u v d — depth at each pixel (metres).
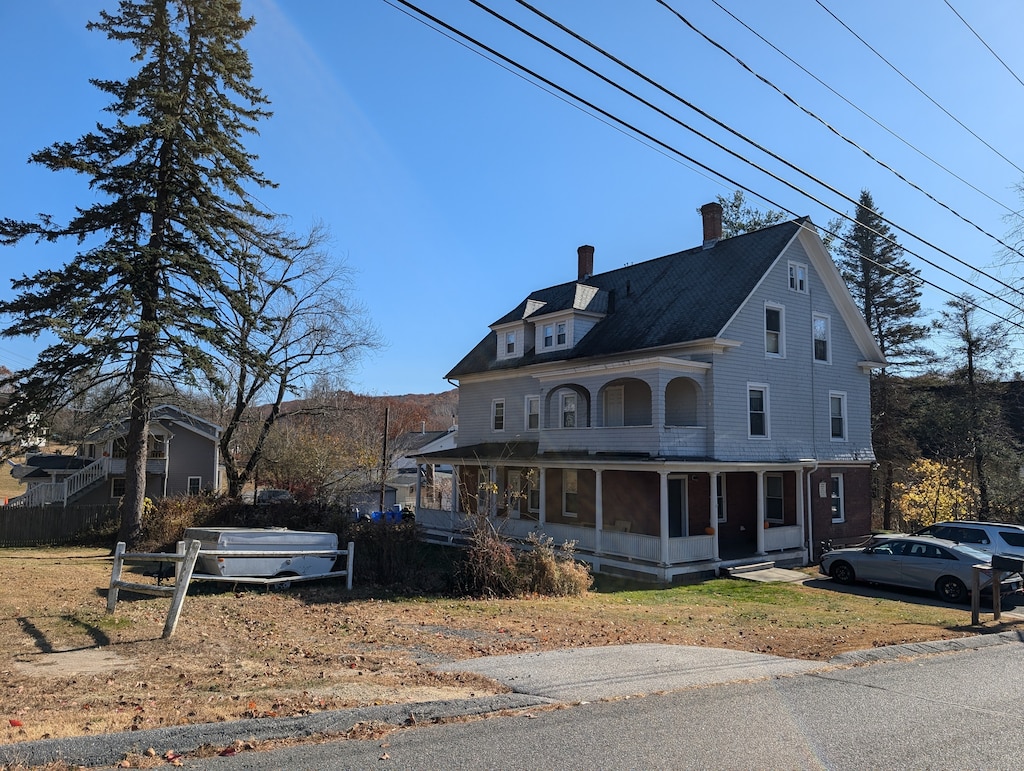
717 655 9.34
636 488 22.64
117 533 25.34
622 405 23.86
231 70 22.92
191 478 36.28
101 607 11.77
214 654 8.57
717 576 19.64
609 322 25.83
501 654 9.20
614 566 20.08
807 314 23.94
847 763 5.01
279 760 4.75
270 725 5.30
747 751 5.20
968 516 28.38
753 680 7.70
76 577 16.19
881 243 40.62
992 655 9.63
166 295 21.47
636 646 9.91
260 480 34.62
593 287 27.28
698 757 5.05
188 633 9.95
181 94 21.64
